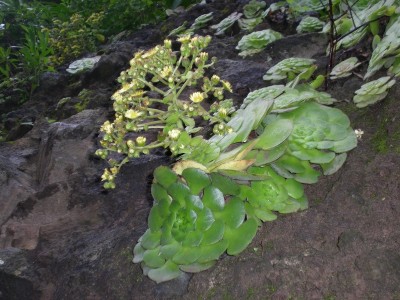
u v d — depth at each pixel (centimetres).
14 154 89
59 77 128
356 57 67
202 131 67
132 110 41
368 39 70
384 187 43
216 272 43
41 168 79
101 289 49
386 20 69
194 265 40
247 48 87
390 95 51
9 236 62
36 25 185
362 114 53
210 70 83
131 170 67
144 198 62
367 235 40
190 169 39
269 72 67
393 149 46
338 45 70
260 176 40
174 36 115
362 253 39
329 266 39
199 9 127
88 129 79
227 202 43
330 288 38
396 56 54
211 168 41
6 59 152
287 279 39
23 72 146
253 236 40
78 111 103
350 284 38
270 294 39
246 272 41
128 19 162
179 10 150
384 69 59
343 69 60
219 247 40
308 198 46
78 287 51
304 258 40
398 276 37
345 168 47
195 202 39
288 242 42
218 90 44
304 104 47
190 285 44
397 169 44
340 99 59
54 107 110
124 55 118
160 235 42
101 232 59
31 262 57
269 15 100
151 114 45
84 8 183
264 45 86
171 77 42
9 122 118
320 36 81
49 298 53
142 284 47
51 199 67
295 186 44
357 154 48
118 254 52
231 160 41
